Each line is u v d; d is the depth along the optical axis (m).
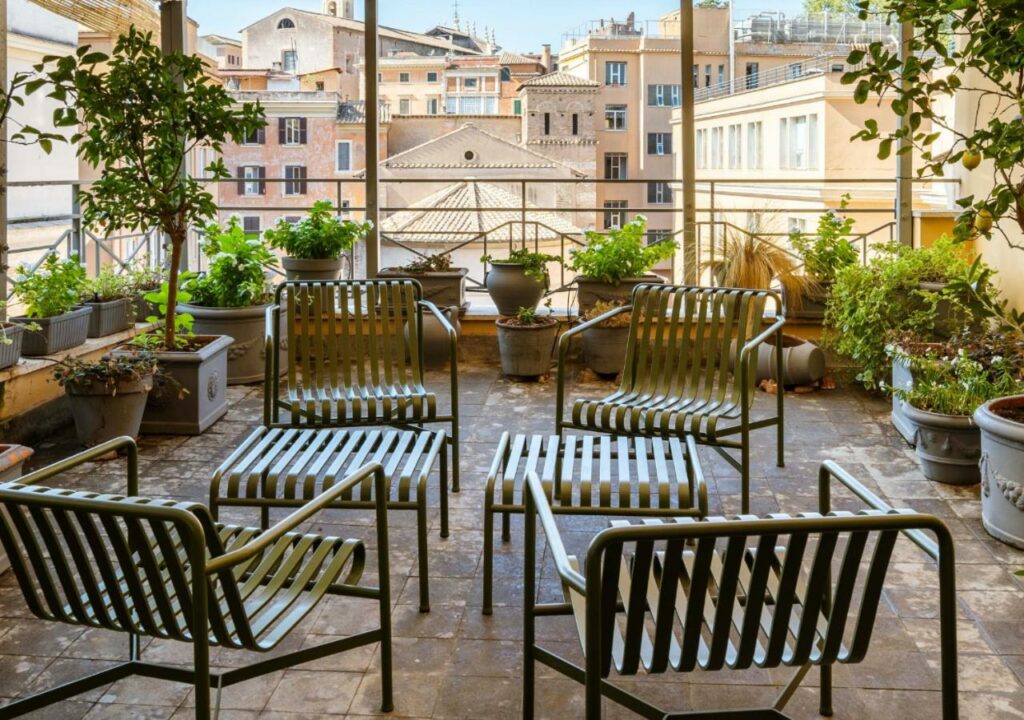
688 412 3.88
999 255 6.00
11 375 4.62
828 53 12.55
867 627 1.94
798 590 2.26
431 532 3.77
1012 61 2.56
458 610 3.11
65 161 13.16
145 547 2.00
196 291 6.15
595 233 6.74
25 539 2.13
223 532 2.57
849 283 5.70
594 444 3.44
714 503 4.12
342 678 2.69
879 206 12.29
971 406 4.22
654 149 14.32
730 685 2.65
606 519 3.88
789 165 12.84
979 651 2.83
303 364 4.23
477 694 2.61
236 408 5.63
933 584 3.27
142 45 4.82
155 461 4.68
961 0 2.48
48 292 5.05
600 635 1.80
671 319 4.15
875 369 5.61
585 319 6.26
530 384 6.24
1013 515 3.56
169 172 4.91
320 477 4.23
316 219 6.61
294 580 2.38
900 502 4.07
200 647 1.93
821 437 5.06
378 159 6.80
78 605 2.17
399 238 7.42
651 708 2.06
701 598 1.86
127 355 4.86
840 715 2.50
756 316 4.03
